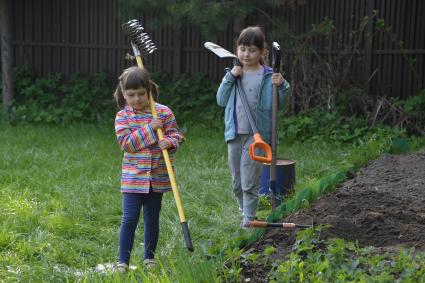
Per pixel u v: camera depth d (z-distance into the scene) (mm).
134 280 4309
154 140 4945
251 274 4477
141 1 10750
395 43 11789
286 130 11172
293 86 11891
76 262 5355
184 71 13422
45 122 12461
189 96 12930
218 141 10641
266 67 6016
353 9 12039
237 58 5875
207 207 6961
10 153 9344
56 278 4836
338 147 10391
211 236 5953
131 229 5035
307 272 4168
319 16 12305
